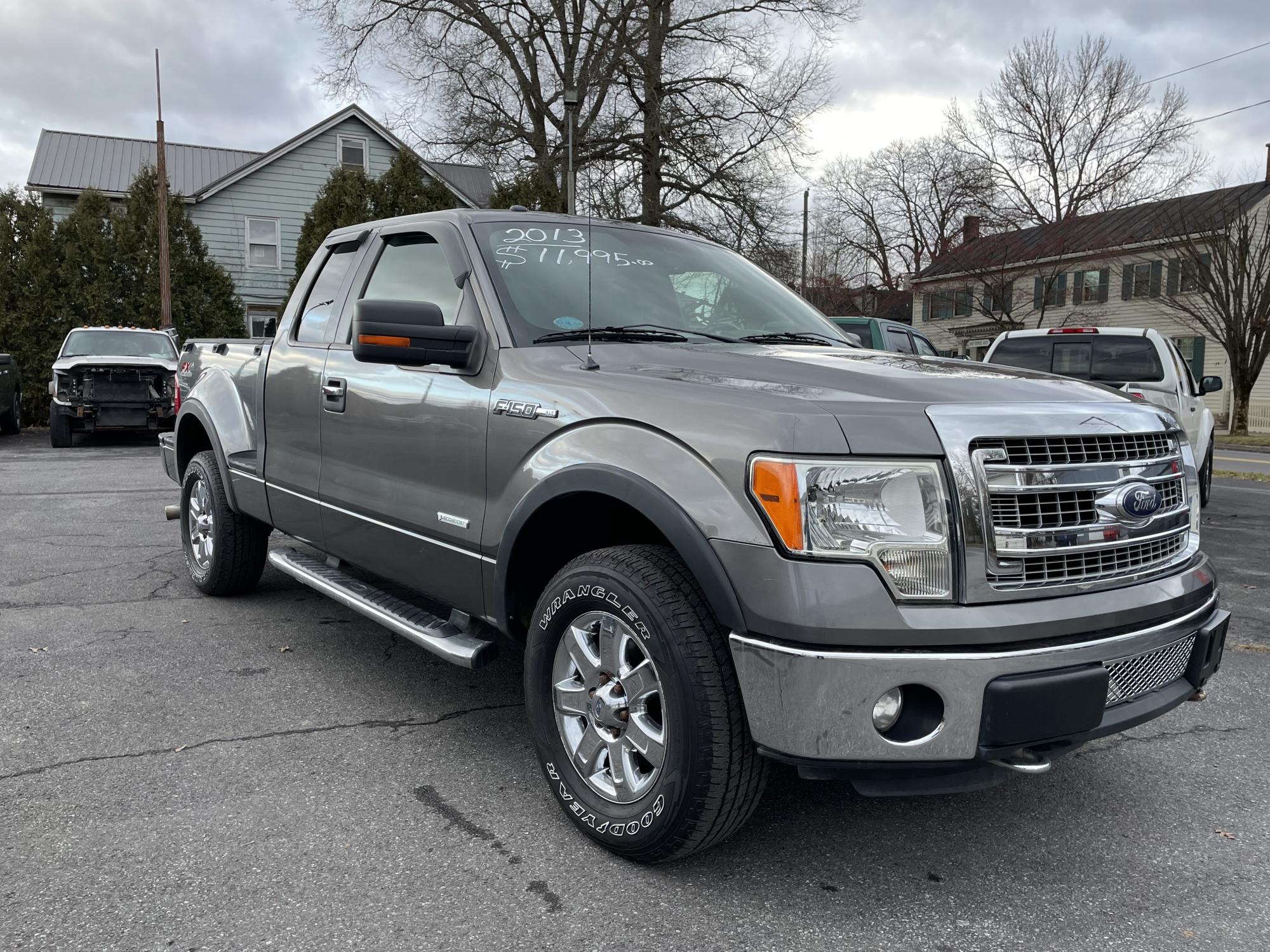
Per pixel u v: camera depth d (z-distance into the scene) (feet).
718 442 7.63
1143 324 106.63
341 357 12.59
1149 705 8.11
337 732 11.22
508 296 10.46
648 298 11.39
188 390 17.93
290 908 7.57
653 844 8.02
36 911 7.44
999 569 7.32
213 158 97.45
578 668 8.84
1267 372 105.60
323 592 12.75
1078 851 8.79
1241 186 100.89
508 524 9.30
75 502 28.63
